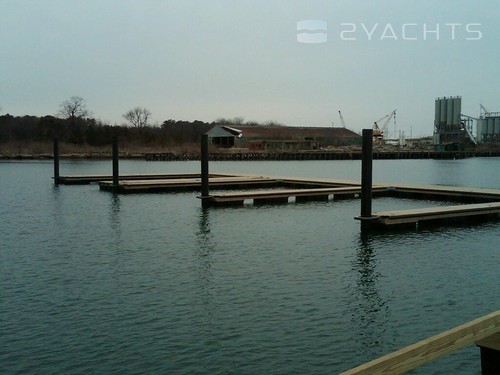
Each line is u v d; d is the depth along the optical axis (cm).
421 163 10094
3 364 842
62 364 842
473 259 1522
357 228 2019
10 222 2198
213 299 1149
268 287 1238
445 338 597
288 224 2117
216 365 838
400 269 1409
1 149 10175
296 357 866
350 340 934
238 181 3691
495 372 624
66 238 1836
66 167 7088
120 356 870
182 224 2122
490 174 6406
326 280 1300
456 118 14838
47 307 1100
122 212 2470
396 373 556
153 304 1116
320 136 12338
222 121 15738
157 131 13112
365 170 1928
